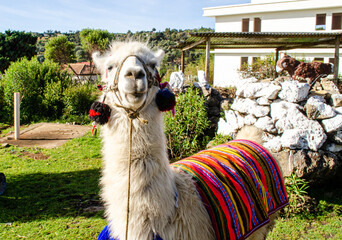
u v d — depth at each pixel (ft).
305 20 82.84
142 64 6.57
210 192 7.74
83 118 45.39
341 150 17.06
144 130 6.72
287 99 17.89
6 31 114.73
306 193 16.93
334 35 37.14
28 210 16.29
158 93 6.87
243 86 19.98
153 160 6.73
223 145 10.71
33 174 22.26
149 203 6.50
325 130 16.88
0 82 48.91
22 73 46.98
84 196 18.30
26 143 31.96
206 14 96.27
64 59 126.52
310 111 17.16
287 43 47.39
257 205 8.59
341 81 39.11
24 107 46.32
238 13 90.84
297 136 16.58
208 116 27.81
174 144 24.36
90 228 14.30
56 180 21.09
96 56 8.05
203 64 86.69
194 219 7.15
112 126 6.84
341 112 17.46
